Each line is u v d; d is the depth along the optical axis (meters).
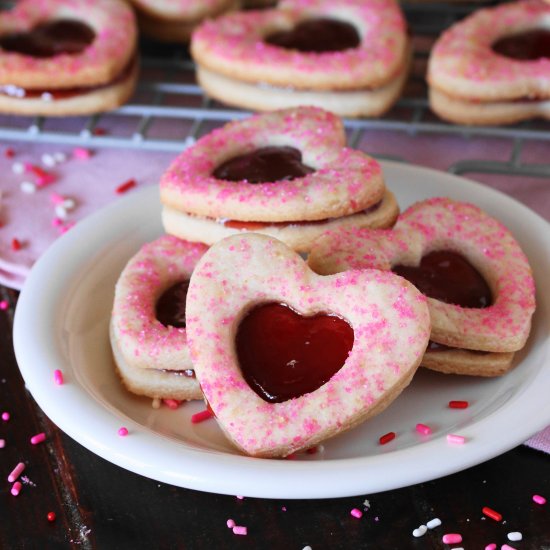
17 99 0.59
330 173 0.47
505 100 0.58
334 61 0.58
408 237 0.46
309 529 0.41
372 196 0.47
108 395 0.44
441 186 0.51
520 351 0.45
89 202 0.56
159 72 0.67
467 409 0.44
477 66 0.58
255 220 0.47
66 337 0.45
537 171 0.55
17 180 0.58
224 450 0.42
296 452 0.42
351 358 0.42
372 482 0.39
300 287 0.43
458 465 0.40
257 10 0.67
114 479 0.43
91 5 0.63
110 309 0.47
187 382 0.44
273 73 0.58
